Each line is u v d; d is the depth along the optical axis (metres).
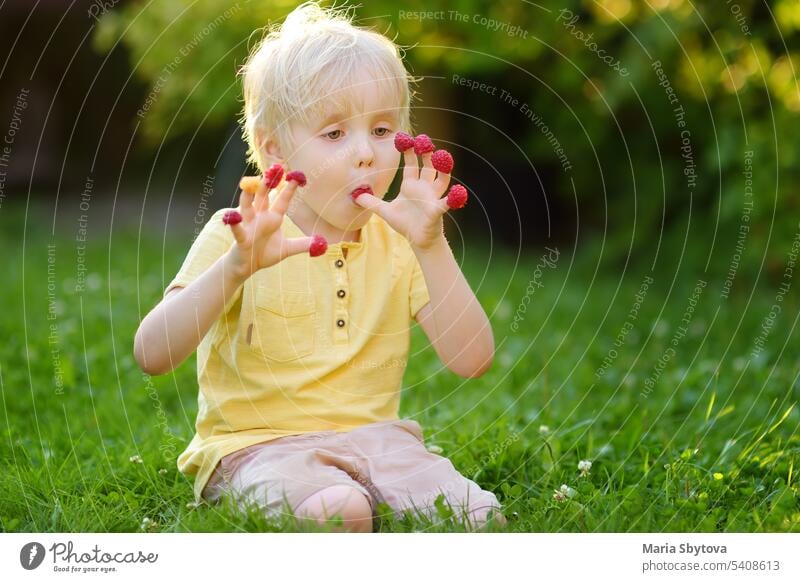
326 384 1.95
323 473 1.83
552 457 2.26
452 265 1.92
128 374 3.24
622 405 2.82
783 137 5.16
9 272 5.56
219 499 1.93
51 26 9.26
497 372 3.32
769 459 2.22
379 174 1.94
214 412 1.96
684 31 5.21
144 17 5.84
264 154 2.03
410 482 1.89
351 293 1.97
